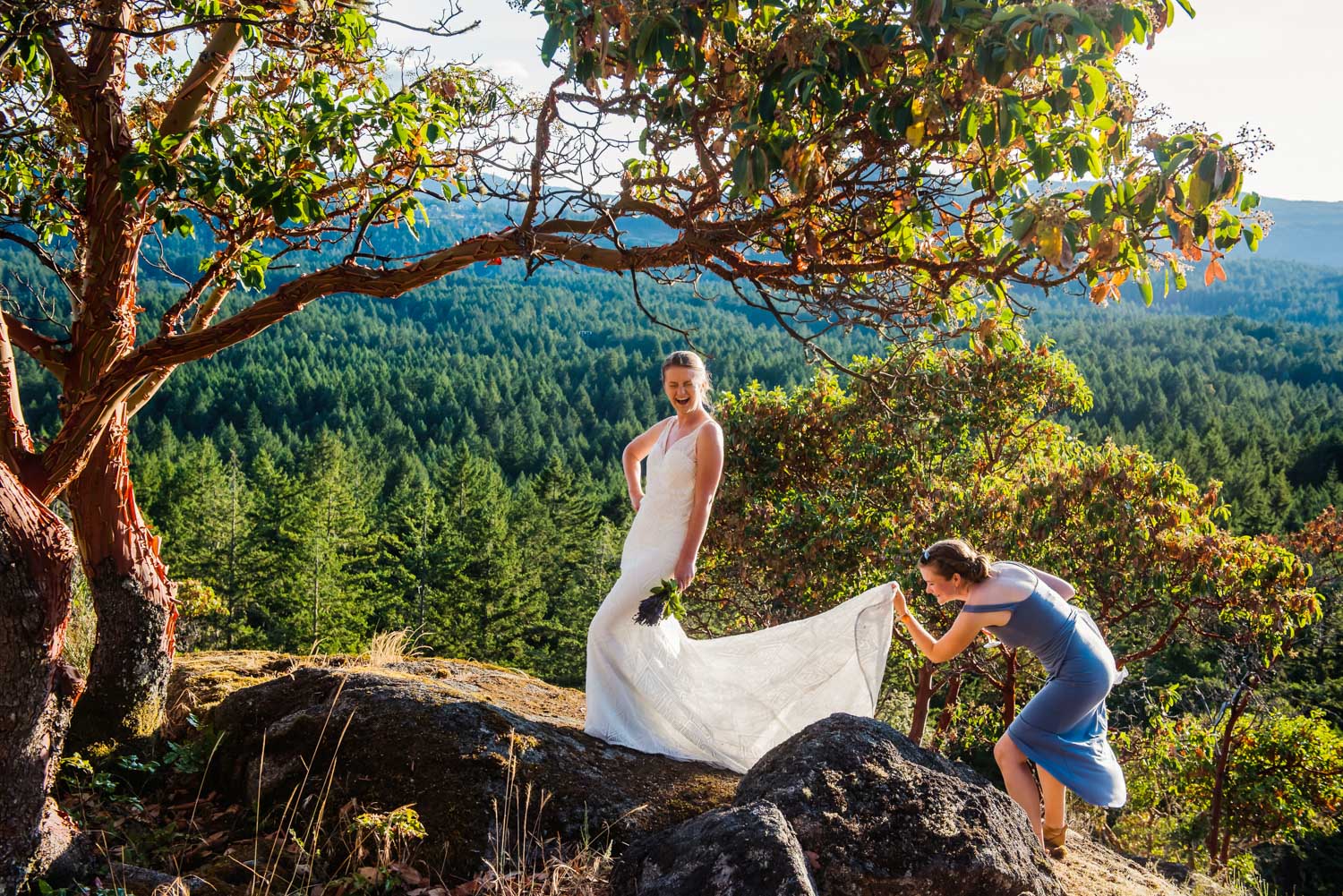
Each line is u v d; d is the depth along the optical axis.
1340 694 25.25
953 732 13.25
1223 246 3.02
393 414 116.12
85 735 4.25
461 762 3.51
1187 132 2.85
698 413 4.06
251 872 3.21
